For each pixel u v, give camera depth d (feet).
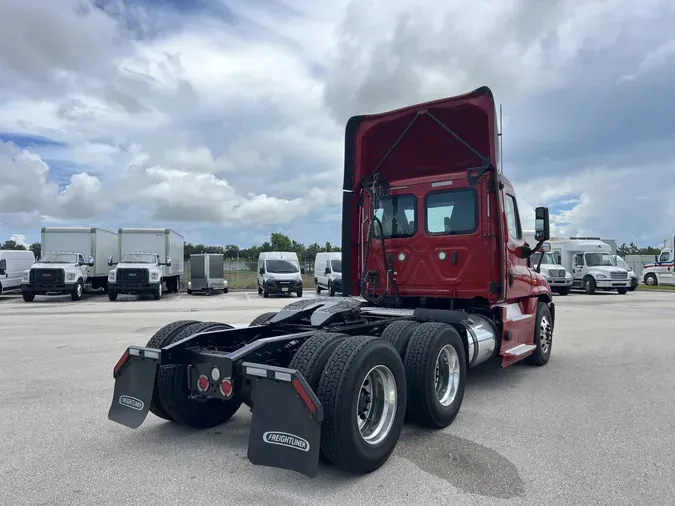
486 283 21.11
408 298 23.41
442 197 22.13
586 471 13.00
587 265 95.04
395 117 22.62
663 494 11.67
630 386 22.00
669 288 114.93
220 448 14.67
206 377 14.26
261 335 17.99
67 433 15.83
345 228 24.32
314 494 11.69
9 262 81.00
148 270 77.20
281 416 11.64
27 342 33.17
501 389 21.61
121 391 15.06
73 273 75.36
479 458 13.91
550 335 27.50
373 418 13.56
